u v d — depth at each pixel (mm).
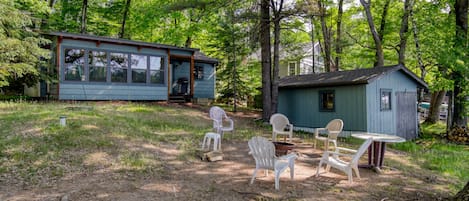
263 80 12758
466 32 11664
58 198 3889
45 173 4793
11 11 8938
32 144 5855
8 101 10859
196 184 4641
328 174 5500
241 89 19219
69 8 18547
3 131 6523
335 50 20578
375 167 5949
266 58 12750
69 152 5676
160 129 8555
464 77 11008
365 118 10484
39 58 11766
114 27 20797
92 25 19625
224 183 4742
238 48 15695
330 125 7836
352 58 19984
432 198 4500
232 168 5617
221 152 6383
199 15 15297
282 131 8539
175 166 5543
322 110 12000
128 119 8945
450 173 6297
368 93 10539
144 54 14008
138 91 13844
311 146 8398
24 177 4617
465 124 12203
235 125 11383
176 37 20328
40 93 13250
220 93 20000
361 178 5359
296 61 23000
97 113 9102
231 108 16656
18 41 9141
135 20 20094
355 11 18281
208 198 4074
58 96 11750
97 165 5238
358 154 5078
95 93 12641
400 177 5605
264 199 4102
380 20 17219
